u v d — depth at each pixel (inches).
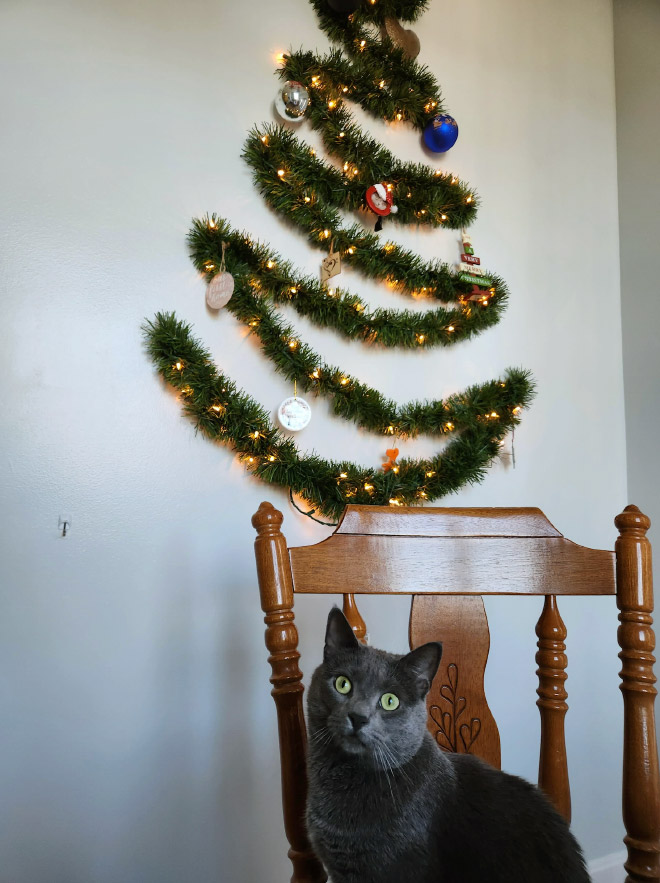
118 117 60.4
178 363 58.8
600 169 88.6
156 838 56.5
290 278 64.0
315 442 67.3
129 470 58.5
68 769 54.1
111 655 56.4
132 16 61.9
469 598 41.8
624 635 35.7
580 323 84.5
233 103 65.6
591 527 82.0
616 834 79.2
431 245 75.7
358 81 69.7
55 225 57.4
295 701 35.2
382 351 71.6
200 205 63.2
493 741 40.3
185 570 59.9
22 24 57.4
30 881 52.0
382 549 38.2
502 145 81.5
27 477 54.9
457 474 68.9
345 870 29.8
